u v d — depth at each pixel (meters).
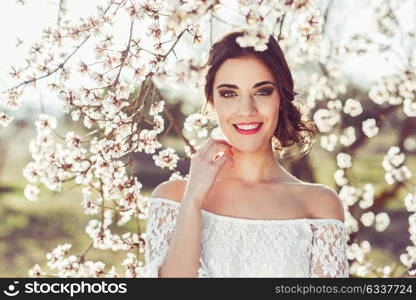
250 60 2.36
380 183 10.34
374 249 9.10
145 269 2.32
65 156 2.97
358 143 5.11
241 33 2.41
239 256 2.37
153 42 2.61
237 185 2.53
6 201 13.04
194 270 2.27
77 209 12.24
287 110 2.58
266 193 2.51
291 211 2.47
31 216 11.59
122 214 3.05
